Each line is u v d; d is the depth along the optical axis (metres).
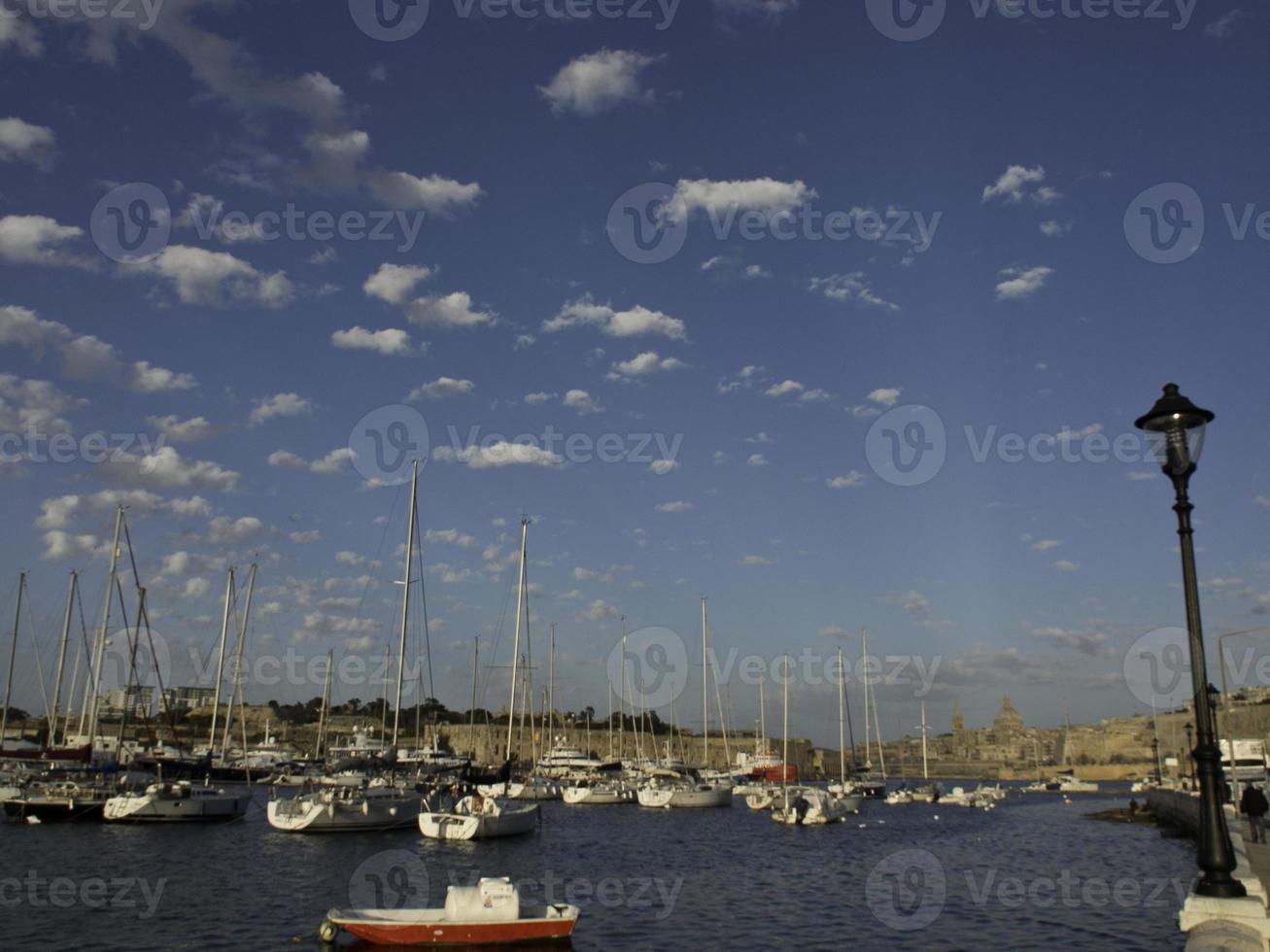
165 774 80.56
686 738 176.62
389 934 25.88
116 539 71.38
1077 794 175.50
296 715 163.12
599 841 57.59
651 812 83.38
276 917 30.41
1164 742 147.25
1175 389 14.08
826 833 67.12
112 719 108.44
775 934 29.41
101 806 57.31
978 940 28.58
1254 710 96.62
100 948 25.98
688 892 37.81
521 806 57.97
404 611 62.12
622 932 29.20
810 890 38.75
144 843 48.88
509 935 26.36
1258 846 30.88
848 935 29.22
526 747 140.00
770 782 123.25
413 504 63.59
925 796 121.06
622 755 136.75
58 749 73.69
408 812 56.47
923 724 155.25
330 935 26.22
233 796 60.41
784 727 112.38
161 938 27.20
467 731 155.62
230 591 95.06
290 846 48.84
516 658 77.69
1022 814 96.69
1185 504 13.84
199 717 140.75
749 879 41.88
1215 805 13.67
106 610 74.44
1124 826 77.94
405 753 98.81
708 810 86.25
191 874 39.12
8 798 57.78
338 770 59.12
